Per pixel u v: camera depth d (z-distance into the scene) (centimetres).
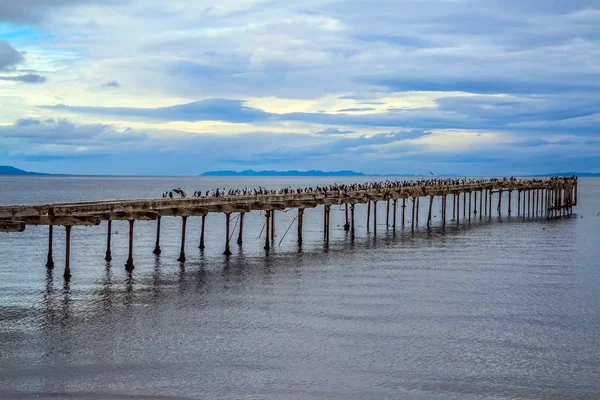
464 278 5812
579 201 18938
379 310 4644
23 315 4422
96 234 9369
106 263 6469
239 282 5553
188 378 3334
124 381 3288
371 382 3300
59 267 6241
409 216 13350
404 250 7569
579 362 3603
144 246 7919
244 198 7038
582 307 4772
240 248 7662
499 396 3150
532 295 5147
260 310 4616
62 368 3450
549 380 3347
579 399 3122
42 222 5119
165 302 4822
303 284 5494
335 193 8394
